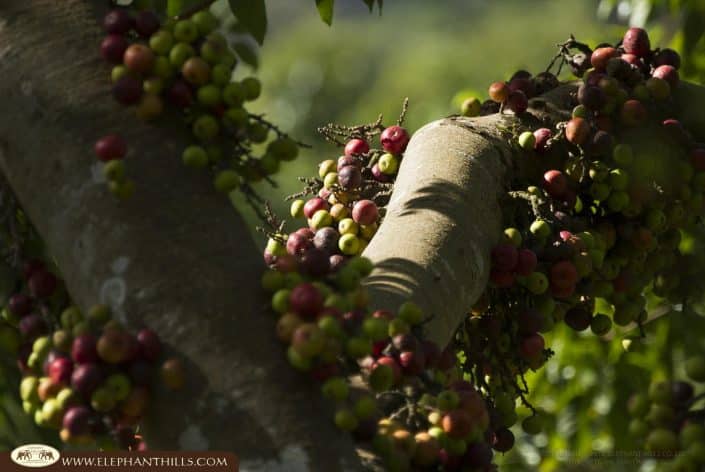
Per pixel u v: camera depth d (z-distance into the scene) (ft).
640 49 22.41
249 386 13.61
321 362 13.85
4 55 15.35
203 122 15.05
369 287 16.87
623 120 21.17
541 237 19.63
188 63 14.90
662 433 15.30
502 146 20.29
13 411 21.47
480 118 21.21
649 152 21.39
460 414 15.14
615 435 28.76
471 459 15.30
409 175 19.42
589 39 33.99
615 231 21.53
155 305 13.94
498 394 19.99
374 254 17.66
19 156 15.07
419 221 18.08
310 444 13.51
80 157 14.65
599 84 21.21
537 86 22.63
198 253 14.24
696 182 21.77
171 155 14.84
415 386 15.67
